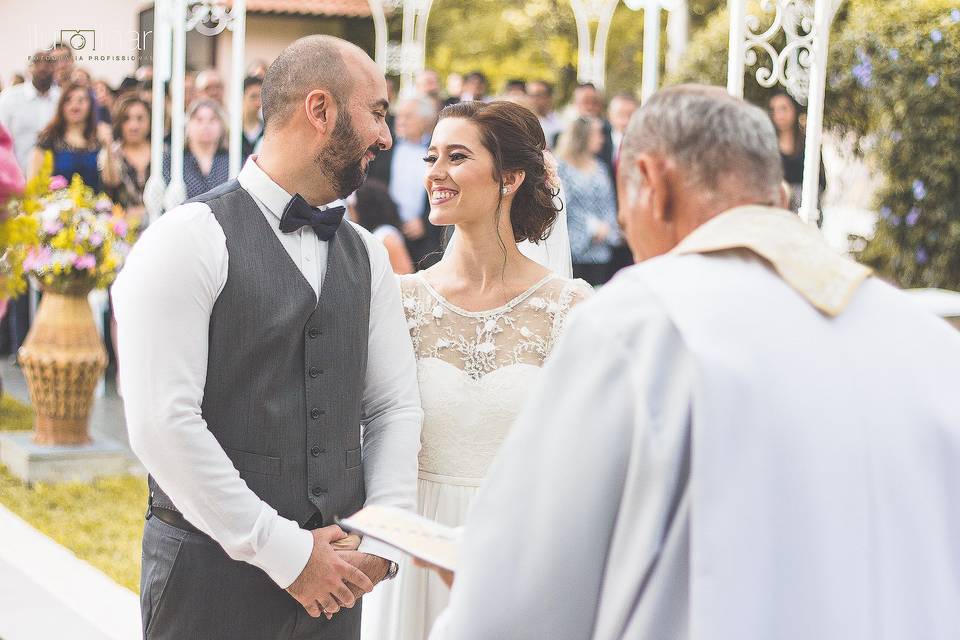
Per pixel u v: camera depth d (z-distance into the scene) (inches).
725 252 56.9
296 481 85.2
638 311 54.8
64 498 207.5
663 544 52.9
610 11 424.2
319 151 85.7
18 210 59.5
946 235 298.0
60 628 147.1
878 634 52.1
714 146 57.6
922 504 53.9
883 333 56.3
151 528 86.9
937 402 55.4
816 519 51.6
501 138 105.4
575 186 300.0
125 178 287.9
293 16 550.6
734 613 50.2
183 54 243.3
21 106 297.6
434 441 106.7
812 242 57.7
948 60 290.7
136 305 79.7
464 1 617.9
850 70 301.9
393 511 66.0
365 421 97.0
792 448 51.8
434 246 288.2
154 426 78.6
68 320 218.8
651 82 348.5
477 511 56.5
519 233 111.7
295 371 85.3
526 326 108.2
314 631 88.5
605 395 53.9
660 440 52.1
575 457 53.9
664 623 52.9
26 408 267.1
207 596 84.0
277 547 80.7
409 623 104.8
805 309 55.1
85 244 212.8
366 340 91.6
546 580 54.0
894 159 298.2
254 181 86.4
